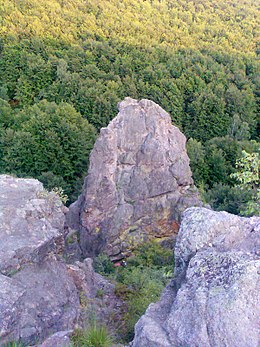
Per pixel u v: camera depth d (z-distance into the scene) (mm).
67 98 60469
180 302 7531
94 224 25281
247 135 57125
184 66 70438
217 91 64750
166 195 27141
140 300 15312
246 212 15398
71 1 90250
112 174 25609
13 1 84188
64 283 13586
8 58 68500
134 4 94938
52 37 74750
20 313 11086
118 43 76438
